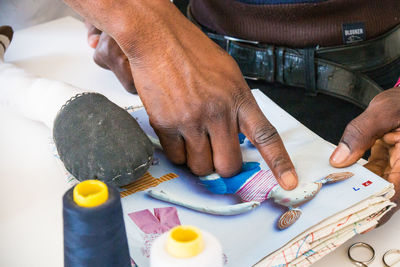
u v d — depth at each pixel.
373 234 0.53
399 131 0.58
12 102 0.72
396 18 0.85
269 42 0.89
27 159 0.66
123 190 0.56
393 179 0.57
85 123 0.54
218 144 0.56
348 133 0.58
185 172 0.60
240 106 0.56
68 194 0.33
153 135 0.66
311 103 0.91
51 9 1.37
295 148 0.62
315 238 0.47
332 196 0.53
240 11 0.88
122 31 0.53
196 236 0.31
